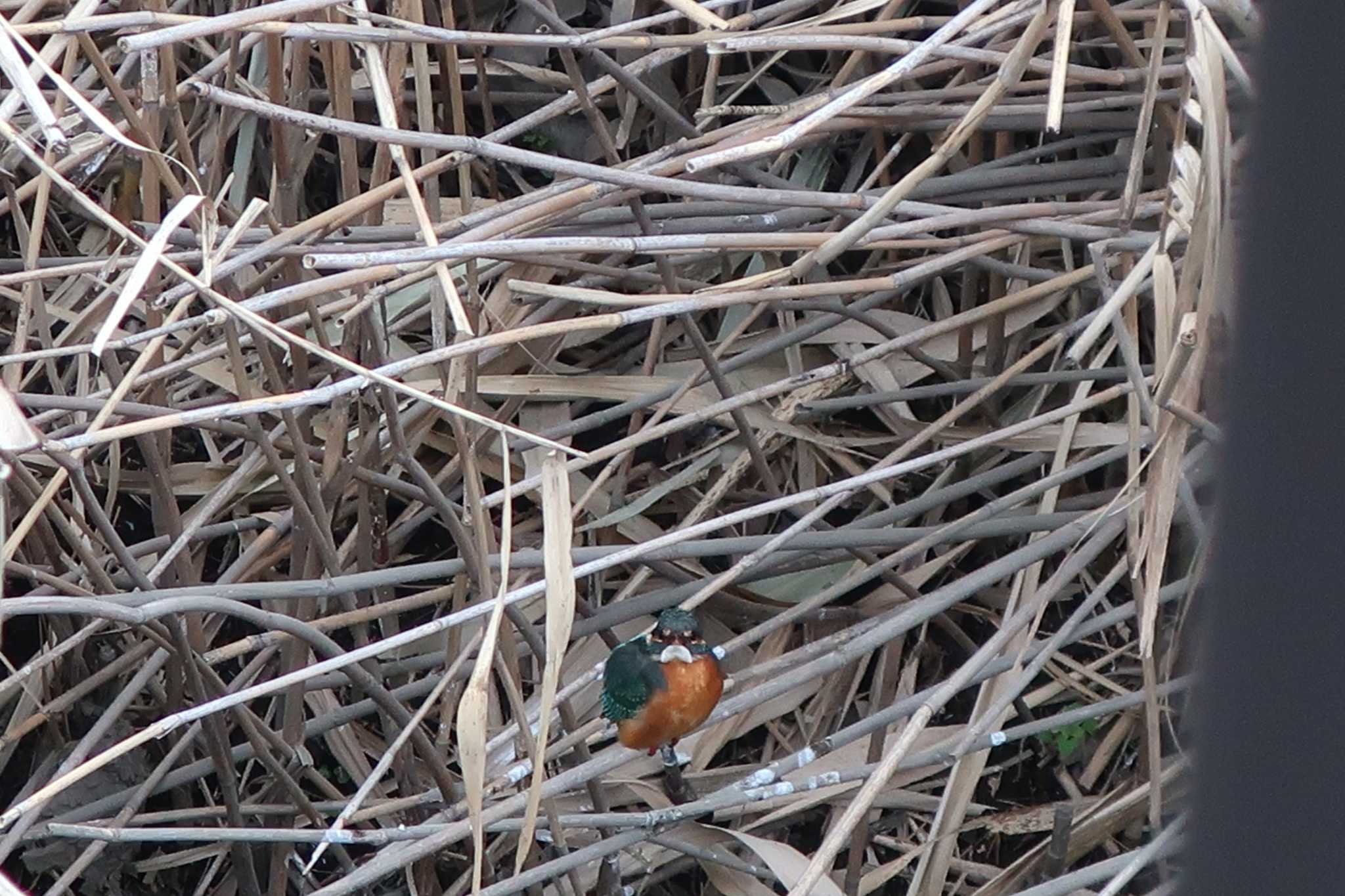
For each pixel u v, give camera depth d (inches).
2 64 222.4
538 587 256.4
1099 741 364.8
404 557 386.3
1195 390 249.4
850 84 367.2
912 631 378.6
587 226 336.8
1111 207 325.1
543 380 371.6
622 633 373.4
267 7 248.8
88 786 342.0
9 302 387.9
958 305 394.9
